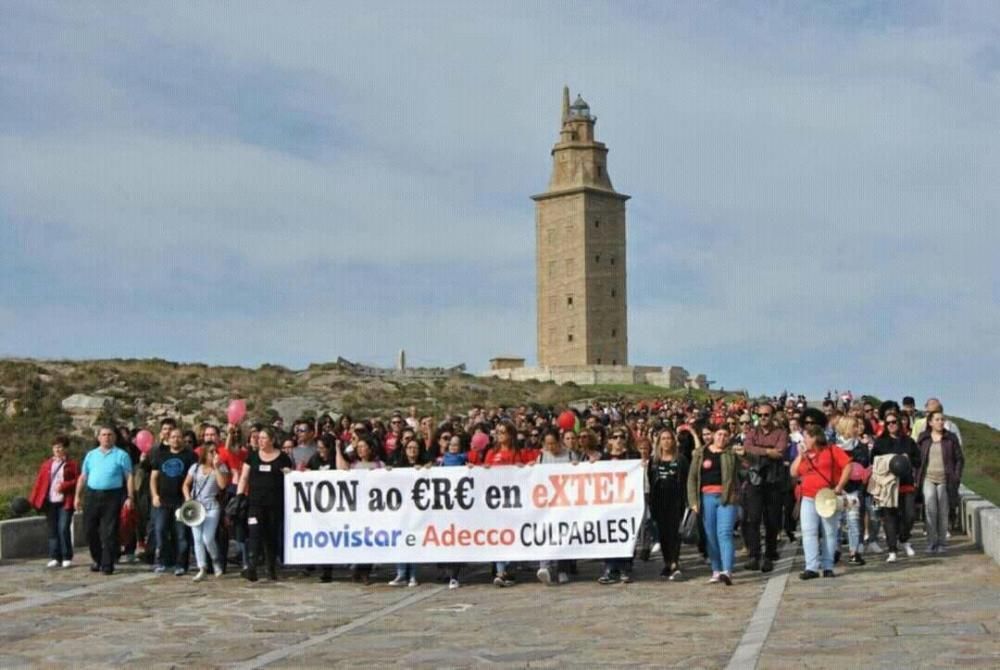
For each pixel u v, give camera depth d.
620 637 16.47
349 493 22.86
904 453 24.39
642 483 22.17
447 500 22.55
